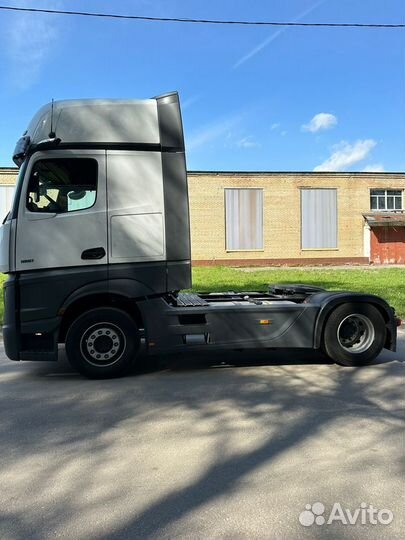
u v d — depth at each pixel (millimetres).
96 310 6332
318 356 7766
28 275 6156
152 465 3820
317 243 33938
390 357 7742
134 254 6266
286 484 3500
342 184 34125
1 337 9469
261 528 2963
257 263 33250
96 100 6297
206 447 4156
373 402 5379
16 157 6348
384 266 32656
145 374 6688
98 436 4426
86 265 6188
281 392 5785
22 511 3164
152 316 6426
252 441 4277
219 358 7645
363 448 4121
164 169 6348
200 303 6836
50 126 6176
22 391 5930
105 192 6215
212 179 32656
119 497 3332
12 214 6137
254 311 6699
